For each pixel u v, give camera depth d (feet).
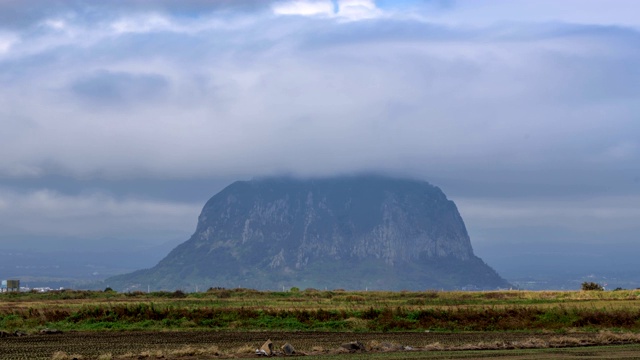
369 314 270.67
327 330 248.73
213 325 256.11
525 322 265.95
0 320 253.65
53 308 292.61
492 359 157.89
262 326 254.47
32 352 171.01
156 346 187.01
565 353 171.53
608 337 211.41
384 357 162.09
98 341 201.05
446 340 212.23
